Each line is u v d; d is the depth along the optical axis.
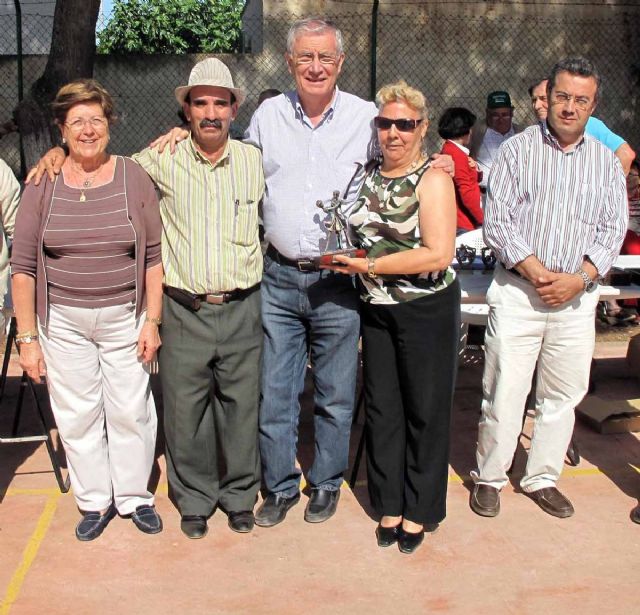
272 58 11.52
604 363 6.25
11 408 5.23
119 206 3.38
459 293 3.50
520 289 3.75
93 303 3.48
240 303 3.58
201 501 3.80
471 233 5.39
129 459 3.76
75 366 3.58
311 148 3.52
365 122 3.54
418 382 3.46
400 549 3.63
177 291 3.52
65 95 3.29
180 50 12.81
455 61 11.89
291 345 3.75
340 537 3.74
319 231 3.54
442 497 3.61
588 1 11.97
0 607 3.23
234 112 3.48
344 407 3.78
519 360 3.80
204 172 3.44
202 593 3.33
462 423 5.10
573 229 3.62
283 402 3.79
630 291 4.28
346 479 4.33
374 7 10.59
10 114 11.28
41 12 12.28
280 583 3.40
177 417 3.67
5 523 3.85
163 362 3.64
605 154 3.65
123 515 3.87
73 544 3.67
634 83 12.20
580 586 3.39
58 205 3.37
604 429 4.93
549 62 12.05
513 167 3.66
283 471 3.85
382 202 3.35
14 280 3.46
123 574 3.45
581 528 3.84
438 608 3.24
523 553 3.63
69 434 3.68
